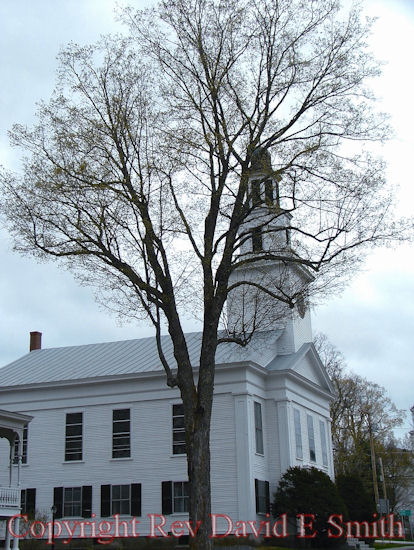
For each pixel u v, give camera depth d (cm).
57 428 3947
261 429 3728
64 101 2189
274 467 3731
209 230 2231
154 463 3688
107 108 2206
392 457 6862
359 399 6344
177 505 3575
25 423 3034
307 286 2294
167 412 3756
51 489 3834
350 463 6109
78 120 2183
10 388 4075
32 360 4584
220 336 3988
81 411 3931
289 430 3791
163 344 4362
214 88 2198
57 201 2114
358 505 4125
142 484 3672
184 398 2108
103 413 3884
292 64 2231
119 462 3756
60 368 4259
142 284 2131
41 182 2105
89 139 2167
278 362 4025
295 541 3450
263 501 3531
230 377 3647
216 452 3556
